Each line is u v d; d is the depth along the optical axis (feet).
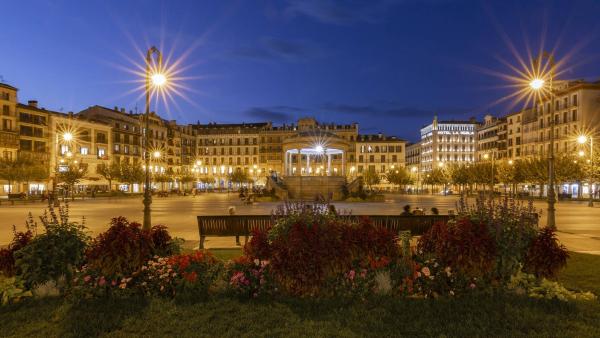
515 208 24.89
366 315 19.77
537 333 17.90
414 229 40.34
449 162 406.62
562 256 22.85
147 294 22.54
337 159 368.89
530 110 286.05
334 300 21.56
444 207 121.49
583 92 231.50
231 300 21.83
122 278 22.36
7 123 210.38
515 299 21.54
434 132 415.23
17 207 120.98
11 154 209.97
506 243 22.54
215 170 394.11
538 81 56.70
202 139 398.62
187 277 22.48
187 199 179.83
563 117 247.29
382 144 367.25
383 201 149.38
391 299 21.58
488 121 392.88
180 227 64.03
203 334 17.84
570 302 21.24
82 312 20.20
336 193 153.17
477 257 21.71
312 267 21.40
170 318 19.54
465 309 20.30
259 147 384.06
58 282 22.53
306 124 369.91
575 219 78.02
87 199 176.24
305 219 23.82
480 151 391.04
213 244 44.19
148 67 49.85
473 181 249.96
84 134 247.50
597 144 202.28
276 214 27.12
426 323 18.85
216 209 108.88
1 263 23.56
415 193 307.58
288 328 18.35
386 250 23.65
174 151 354.33
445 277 22.39
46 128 229.04
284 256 21.79
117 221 23.73
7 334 18.15
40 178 179.83
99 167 230.48
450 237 22.48
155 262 23.57
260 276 22.67
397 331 18.02
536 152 273.75
